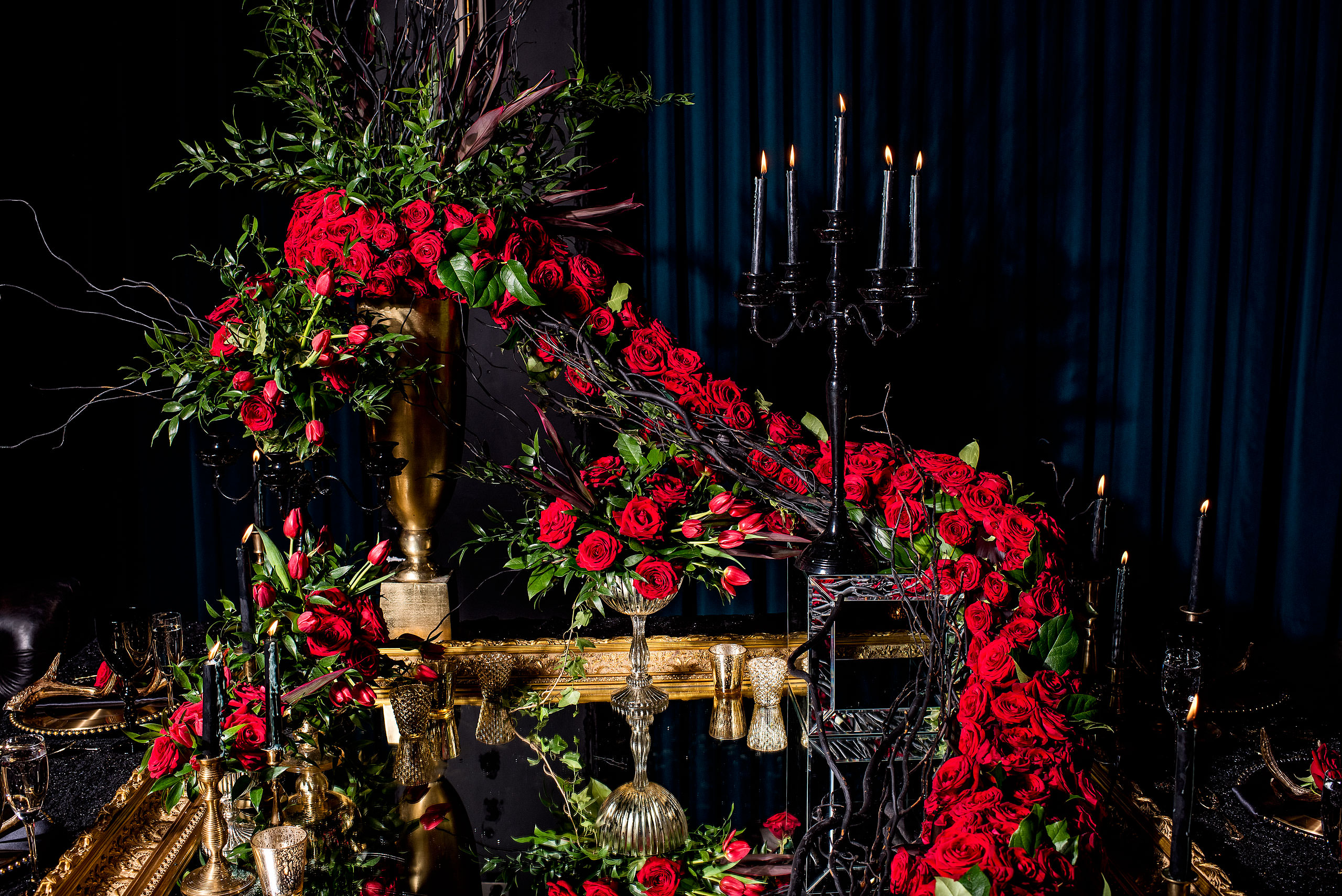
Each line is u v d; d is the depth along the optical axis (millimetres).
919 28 2404
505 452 2418
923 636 1337
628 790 1408
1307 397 2539
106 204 2312
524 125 1796
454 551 2432
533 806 1404
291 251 1683
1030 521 1400
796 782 1455
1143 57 2420
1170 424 2625
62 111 2258
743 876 1253
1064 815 1128
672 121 2383
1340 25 2402
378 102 1729
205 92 2307
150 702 1550
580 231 1866
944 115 2424
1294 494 2572
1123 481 2578
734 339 2482
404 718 1514
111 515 2416
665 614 2494
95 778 1435
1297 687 2180
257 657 1411
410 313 1703
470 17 1846
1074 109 2443
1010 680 1214
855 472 1605
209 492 2377
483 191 1706
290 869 1114
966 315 2520
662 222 2418
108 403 2371
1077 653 1272
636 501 1564
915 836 1153
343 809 1375
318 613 1333
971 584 1337
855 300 2488
